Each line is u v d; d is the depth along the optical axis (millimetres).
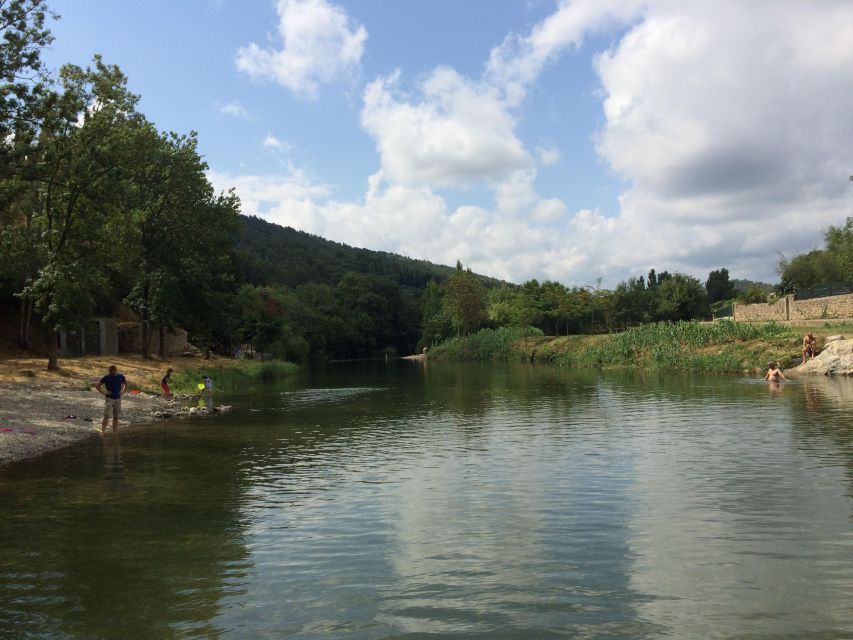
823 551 7891
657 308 92375
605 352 57375
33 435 18062
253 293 89250
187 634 6000
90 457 15641
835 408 21016
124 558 8180
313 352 122000
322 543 8766
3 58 23906
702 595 6668
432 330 121688
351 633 5980
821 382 31016
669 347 48250
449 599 6750
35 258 33031
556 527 9250
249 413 25688
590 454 14766
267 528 9492
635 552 8078
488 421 21422
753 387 29844
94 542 8836
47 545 8703
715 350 45312
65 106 26031
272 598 6848
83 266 33438
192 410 25922
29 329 43156
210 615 6426
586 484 11844
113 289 57656
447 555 8172
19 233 32281
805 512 9562
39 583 7320
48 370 32406
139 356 49719
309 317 125812
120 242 38781
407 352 157875
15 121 24453
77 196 32281
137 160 45000
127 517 10125
